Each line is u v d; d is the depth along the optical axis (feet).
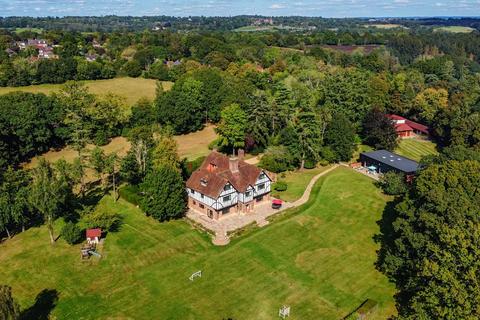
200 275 170.50
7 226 201.57
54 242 191.83
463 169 169.99
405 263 160.76
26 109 293.64
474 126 293.64
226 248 189.47
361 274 172.65
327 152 292.61
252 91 391.65
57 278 166.81
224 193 212.23
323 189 250.37
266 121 316.40
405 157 286.46
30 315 146.41
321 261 181.37
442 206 151.94
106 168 230.68
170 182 207.82
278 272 173.47
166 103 354.33
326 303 155.74
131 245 190.19
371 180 264.72
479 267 125.08
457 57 635.66
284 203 234.17
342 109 343.46
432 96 373.40
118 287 162.91
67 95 354.54
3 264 175.11
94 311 149.38
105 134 341.62
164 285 164.76
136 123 362.94
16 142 296.10
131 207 226.79
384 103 397.60
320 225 210.18
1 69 458.09
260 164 280.72
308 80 449.89
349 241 196.65
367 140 335.47
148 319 146.20
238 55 634.02
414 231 160.56
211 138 354.95
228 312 150.61
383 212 222.69
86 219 192.13
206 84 384.06
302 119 284.82
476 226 131.95
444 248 136.67
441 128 337.11
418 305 133.69
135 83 513.86
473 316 118.62
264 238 197.47
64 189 196.95
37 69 476.13
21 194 196.75
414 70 506.07
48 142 322.55
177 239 196.13
